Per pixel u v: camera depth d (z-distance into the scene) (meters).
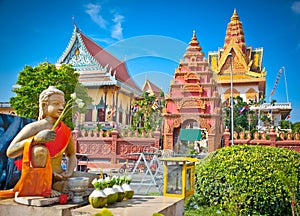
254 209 4.00
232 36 36.16
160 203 3.13
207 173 4.46
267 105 33.06
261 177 4.05
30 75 16.11
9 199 2.95
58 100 3.14
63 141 3.15
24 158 2.81
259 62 35.84
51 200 2.81
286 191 3.96
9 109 26.62
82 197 3.03
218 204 4.32
